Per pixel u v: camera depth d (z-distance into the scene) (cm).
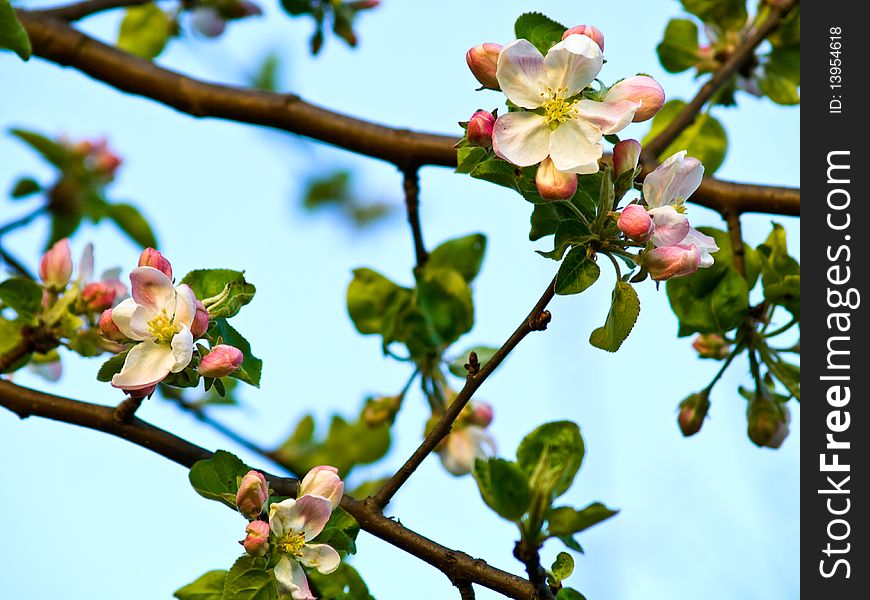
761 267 755
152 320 534
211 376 531
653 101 496
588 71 493
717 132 917
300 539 543
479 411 849
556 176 486
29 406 652
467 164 521
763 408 758
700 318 750
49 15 902
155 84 883
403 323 874
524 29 527
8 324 763
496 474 554
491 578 573
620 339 505
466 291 876
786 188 799
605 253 510
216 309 560
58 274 723
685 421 768
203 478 569
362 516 589
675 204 521
